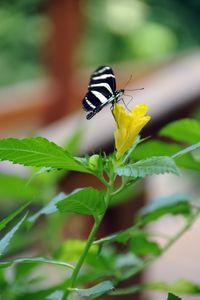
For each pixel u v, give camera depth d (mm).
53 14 2719
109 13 4844
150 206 1200
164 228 3209
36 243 1537
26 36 4379
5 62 4391
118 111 1006
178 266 2953
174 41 4914
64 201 975
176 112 1740
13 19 4371
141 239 1235
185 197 1200
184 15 4914
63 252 1224
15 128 2420
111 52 4824
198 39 4957
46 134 1742
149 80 2119
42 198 1377
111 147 1580
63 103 2578
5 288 1213
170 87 1825
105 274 1233
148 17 4930
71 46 2666
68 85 2596
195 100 1807
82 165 984
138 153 1180
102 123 1589
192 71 1959
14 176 1323
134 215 1833
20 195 1362
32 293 1172
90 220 1783
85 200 981
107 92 1032
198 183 4004
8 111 2389
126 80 2578
